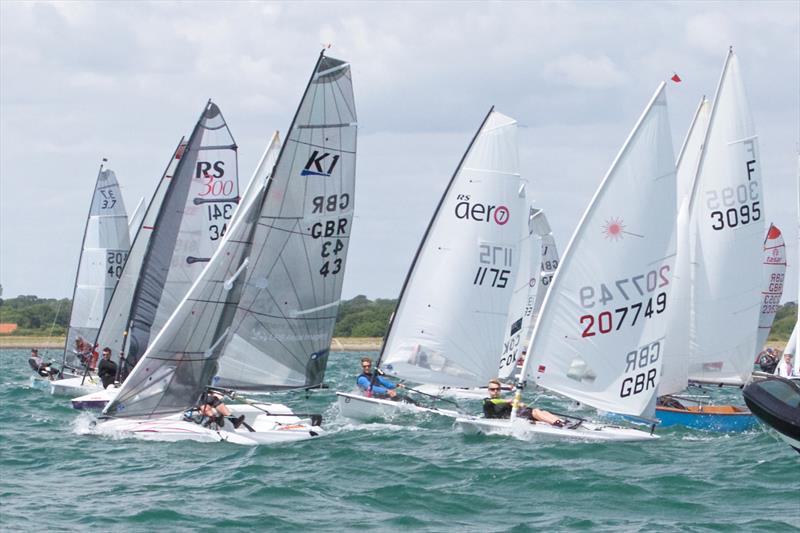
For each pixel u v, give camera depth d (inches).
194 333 3811.5
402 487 2997.0
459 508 2802.7
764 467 3425.2
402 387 4702.3
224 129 5036.9
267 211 4025.6
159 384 3818.9
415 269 4670.3
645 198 3892.7
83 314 6491.1
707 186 4909.0
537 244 6466.5
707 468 3408.0
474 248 4640.8
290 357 4170.8
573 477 3166.8
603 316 3902.6
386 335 4694.9
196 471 3196.4
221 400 4030.5
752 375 4955.7
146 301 5044.3
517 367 6284.5
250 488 2945.4
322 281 4185.5
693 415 4562.0
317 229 4136.3
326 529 2544.3
